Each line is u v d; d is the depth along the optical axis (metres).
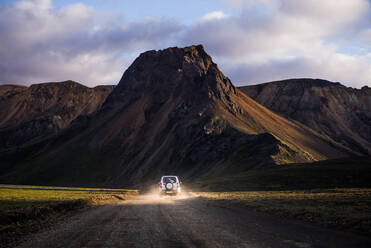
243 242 9.59
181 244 9.33
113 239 10.08
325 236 10.65
